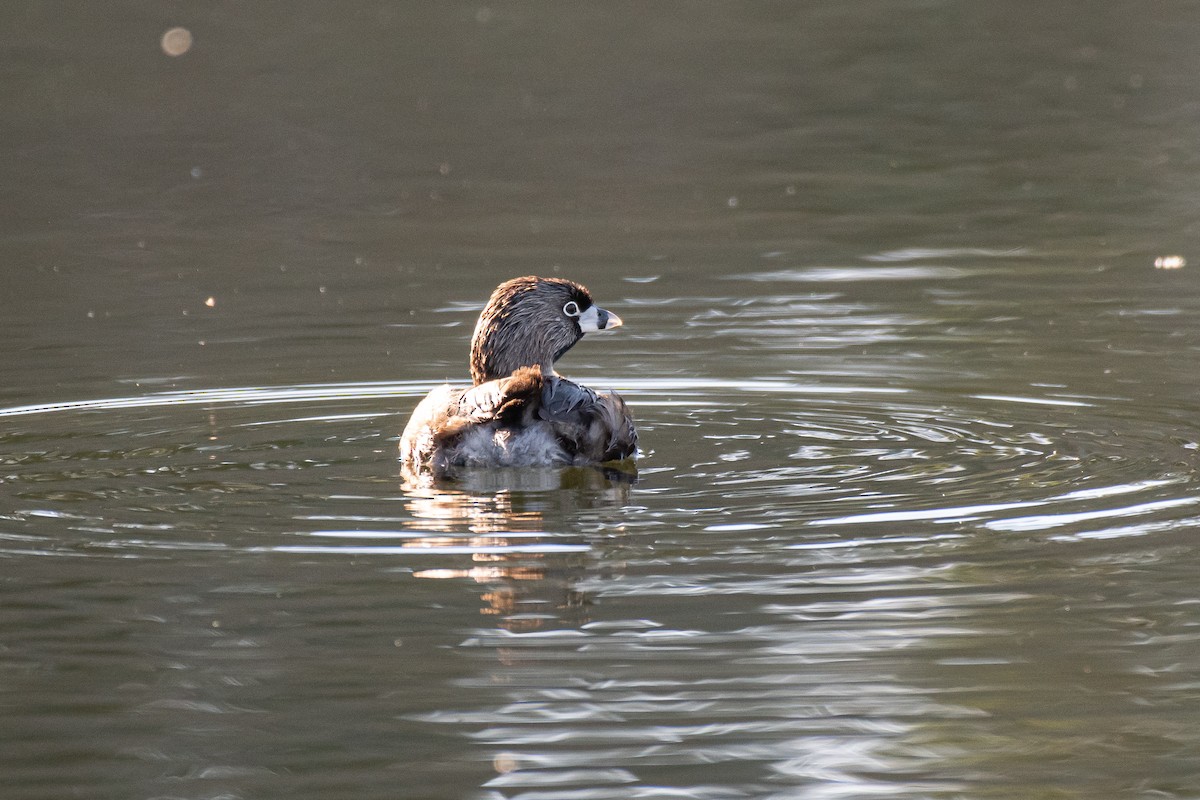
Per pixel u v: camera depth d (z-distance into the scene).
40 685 8.02
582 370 14.88
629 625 8.66
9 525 10.13
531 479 11.15
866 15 36.06
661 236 21.09
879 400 13.52
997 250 19.86
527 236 21.28
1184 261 18.95
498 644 8.45
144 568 9.41
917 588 9.09
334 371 14.83
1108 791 7.19
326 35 33.72
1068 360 14.77
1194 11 35.66
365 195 23.83
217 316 17.20
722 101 29.36
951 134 26.78
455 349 15.70
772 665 8.23
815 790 7.17
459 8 36.41
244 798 7.04
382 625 8.66
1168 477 10.96
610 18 35.47
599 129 27.56
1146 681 8.09
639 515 10.28
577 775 7.25
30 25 33.81
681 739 7.55
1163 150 25.22
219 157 25.86
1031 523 10.06
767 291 18.12
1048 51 32.53
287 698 7.89
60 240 21.16
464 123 27.97
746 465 11.48
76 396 13.84
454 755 7.38
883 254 19.81
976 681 8.08
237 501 10.64
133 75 30.44
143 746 7.49
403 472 11.38
